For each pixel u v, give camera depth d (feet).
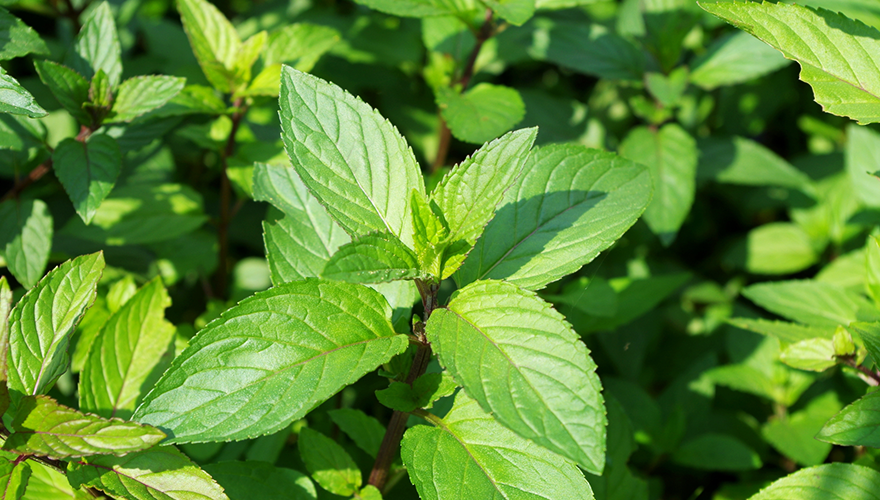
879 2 2.15
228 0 3.00
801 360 1.67
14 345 1.54
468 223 1.47
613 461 1.76
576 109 2.48
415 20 2.63
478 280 1.50
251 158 1.95
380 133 1.51
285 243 1.62
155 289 1.69
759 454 2.03
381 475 1.63
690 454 1.97
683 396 2.10
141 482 1.51
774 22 1.55
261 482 1.61
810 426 1.96
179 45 2.54
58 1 2.53
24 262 1.82
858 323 1.58
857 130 2.23
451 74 2.27
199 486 1.51
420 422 1.66
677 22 2.23
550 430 1.40
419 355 1.53
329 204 1.49
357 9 2.81
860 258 2.07
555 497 1.48
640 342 2.27
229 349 1.47
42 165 1.86
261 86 1.88
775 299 1.82
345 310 1.49
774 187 2.61
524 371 1.42
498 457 1.51
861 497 1.57
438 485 1.49
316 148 1.50
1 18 1.72
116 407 1.65
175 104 1.87
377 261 1.44
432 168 2.47
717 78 2.28
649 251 2.62
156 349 1.68
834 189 2.50
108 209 1.96
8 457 1.48
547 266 1.53
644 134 2.25
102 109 1.77
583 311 1.95
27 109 1.62
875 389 1.54
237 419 1.45
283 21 2.66
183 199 1.99
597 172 1.58
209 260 2.16
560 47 2.36
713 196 2.83
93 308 1.85
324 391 1.45
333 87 1.51
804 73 1.54
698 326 2.40
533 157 1.59
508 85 2.96
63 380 1.95
